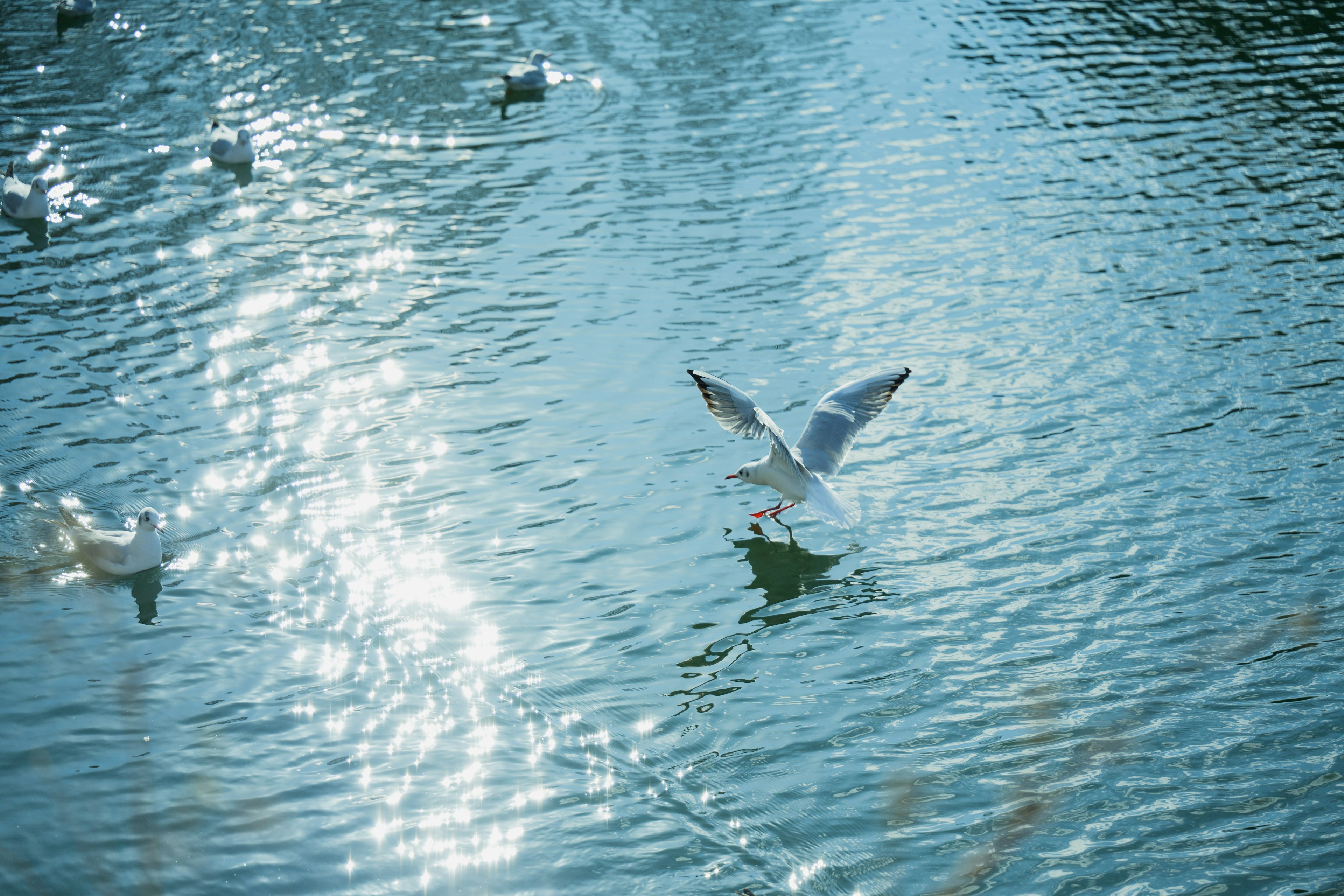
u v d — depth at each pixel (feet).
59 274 67.87
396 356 60.75
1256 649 39.55
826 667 39.58
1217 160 85.35
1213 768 34.47
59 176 80.53
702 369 59.47
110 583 43.16
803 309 66.08
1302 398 55.88
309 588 43.42
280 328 63.16
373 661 39.60
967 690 38.22
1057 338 62.54
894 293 67.92
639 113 94.89
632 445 53.36
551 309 65.87
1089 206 78.89
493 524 47.70
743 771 34.91
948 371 59.47
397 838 32.07
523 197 80.43
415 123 92.32
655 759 35.40
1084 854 31.60
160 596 42.57
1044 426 54.44
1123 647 39.99
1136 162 85.61
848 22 116.78
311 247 72.84
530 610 42.65
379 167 84.79
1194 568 44.06
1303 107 94.07
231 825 32.32
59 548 44.88
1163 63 105.09
